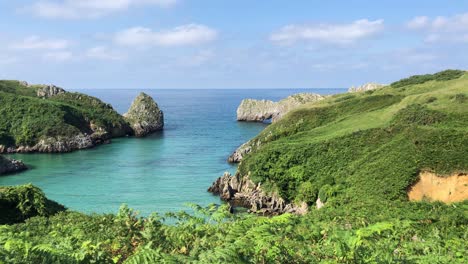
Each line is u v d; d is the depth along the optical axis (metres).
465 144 49.12
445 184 45.38
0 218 33.31
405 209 29.50
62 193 65.88
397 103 90.56
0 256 8.00
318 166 62.59
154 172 80.38
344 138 67.88
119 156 101.19
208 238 10.38
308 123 99.62
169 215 12.73
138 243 11.74
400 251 11.16
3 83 175.75
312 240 10.65
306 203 57.19
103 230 14.16
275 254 8.00
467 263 9.80
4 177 78.62
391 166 50.84
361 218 21.86
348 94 125.12
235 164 88.69
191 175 77.50
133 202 59.69
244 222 10.49
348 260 8.07
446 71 115.75
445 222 21.53
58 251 8.38
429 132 54.16
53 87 172.88
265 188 63.66
